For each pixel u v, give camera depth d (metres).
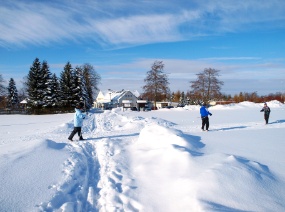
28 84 54.09
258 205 4.38
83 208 4.67
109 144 9.79
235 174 5.25
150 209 4.51
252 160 7.21
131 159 7.59
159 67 61.09
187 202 4.46
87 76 67.62
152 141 9.21
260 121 22.33
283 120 22.77
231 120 24.19
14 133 17.22
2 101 77.06
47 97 53.84
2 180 5.22
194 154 6.97
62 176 5.92
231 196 4.57
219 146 9.40
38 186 5.20
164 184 5.44
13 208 4.25
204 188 4.77
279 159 7.40
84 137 13.62
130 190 5.24
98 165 7.36
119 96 87.19
